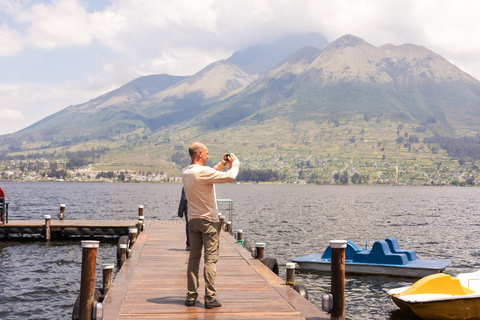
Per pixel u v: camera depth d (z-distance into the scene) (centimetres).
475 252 2523
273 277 903
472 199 13075
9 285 1478
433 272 1541
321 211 6244
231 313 633
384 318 1184
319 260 1758
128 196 10938
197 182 642
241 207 6969
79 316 576
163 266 1031
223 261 1122
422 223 4566
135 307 659
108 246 2338
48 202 7494
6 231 2378
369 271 1633
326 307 596
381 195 15988
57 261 1906
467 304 959
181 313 629
